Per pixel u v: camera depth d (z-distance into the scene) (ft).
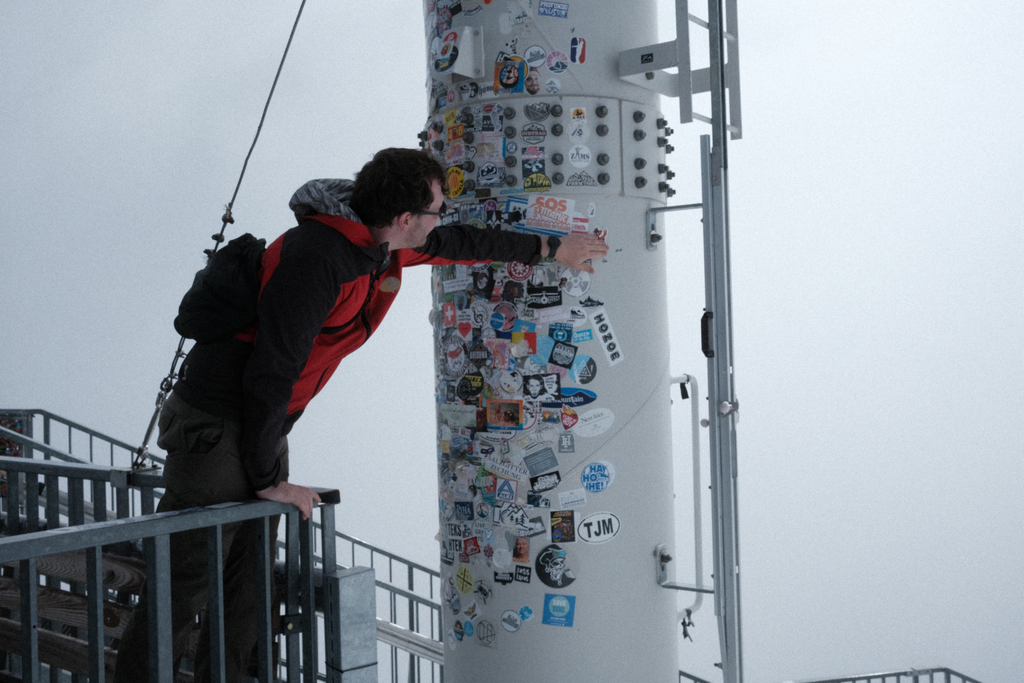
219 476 5.93
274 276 5.58
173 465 6.02
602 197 8.76
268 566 6.10
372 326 6.56
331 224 5.88
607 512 8.82
